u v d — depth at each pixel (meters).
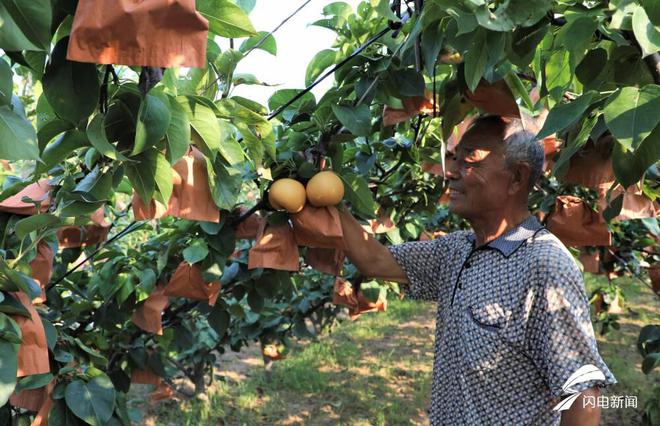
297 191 1.55
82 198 1.17
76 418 1.44
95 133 0.94
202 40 0.79
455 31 1.13
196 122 1.12
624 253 4.01
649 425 2.59
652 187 1.89
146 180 1.09
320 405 4.95
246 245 2.90
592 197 3.19
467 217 1.51
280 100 1.77
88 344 2.13
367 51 1.71
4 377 0.93
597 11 1.06
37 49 0.73
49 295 2.17
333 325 6.63
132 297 2.08
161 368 2.55
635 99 0.91
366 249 1.74
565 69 1.35
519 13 0.96
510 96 1.37
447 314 1.54
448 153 1.84
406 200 2.77
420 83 1.53
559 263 1.31
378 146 2.33
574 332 1.27
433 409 1.57
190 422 4.59
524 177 1.44
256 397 5.08
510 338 1.35
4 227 1.46
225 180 1.36
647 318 7.22
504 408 1.38
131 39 0.77
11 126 0.78
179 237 1.91
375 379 5.52
